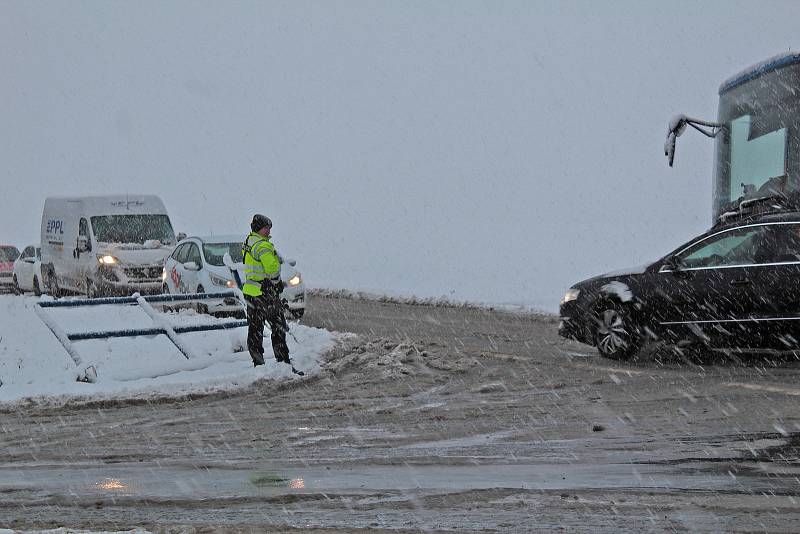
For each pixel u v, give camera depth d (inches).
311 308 2340.1
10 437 1013.2
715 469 748.0
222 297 1520.7
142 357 1460.4
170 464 838.5
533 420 985.5
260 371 1315.2
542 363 1381.6
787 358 1364.4
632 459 792.3
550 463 788.6
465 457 824.3
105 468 831.7
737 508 639.1
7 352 1526.8
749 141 1569.9
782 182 1496.1
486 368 1349.7
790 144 1492.4
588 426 941.8
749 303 1289.4
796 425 901.8
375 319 2053.4
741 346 1305.4
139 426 1048.8
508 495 689.0
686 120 1649.9
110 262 2442.2
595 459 796.6
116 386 1277.1
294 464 819.4
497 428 952.9
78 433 1020.5
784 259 1283.2
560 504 661.3
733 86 1626.5
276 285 1357.0
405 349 1464.1
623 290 1385.3
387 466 799.7
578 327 1440.7
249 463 830.5
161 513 669.9
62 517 668.1
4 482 787.4
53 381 1299.2
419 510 656.4
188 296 1513.3
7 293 3690.9
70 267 2623.0
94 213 2554.1
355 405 1122.7
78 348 1521.9
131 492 732.7
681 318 1337.4
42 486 766.5
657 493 682.8
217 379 1294.3
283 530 613.9
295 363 1386.6
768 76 1547.7
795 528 594.6
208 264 2033.7
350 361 1408.7
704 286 1323.8
